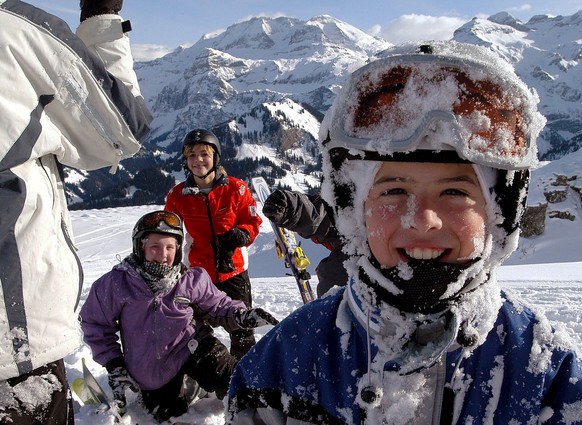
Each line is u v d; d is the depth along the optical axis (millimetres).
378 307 989
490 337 962
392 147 851
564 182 23922
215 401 3115
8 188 1679
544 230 22297
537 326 965
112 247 23438
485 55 906
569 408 910
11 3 1703
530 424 911
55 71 1749
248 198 3787
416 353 951
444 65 850
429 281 892
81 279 2012
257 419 1177
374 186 923
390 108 877
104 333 2996
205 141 3688
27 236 1725
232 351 3455
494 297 959
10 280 1675
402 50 931
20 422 1764
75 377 3492
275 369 1145
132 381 2926
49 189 1874
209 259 3691
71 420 1936
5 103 1639
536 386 919
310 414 1071
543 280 6621
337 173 1023
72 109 1831
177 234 3023
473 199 880
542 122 882
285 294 6152
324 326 1110
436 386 953
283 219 2986
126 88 1945
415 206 879
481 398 939
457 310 917
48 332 1779
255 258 21062
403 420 952
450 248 886
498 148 841
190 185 3729
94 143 1946
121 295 2957
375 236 927
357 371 1030
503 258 942
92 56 1848
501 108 853
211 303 3105
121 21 2062
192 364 2969
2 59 1640
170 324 2955
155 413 2934
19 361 1715
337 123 927
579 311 4582
